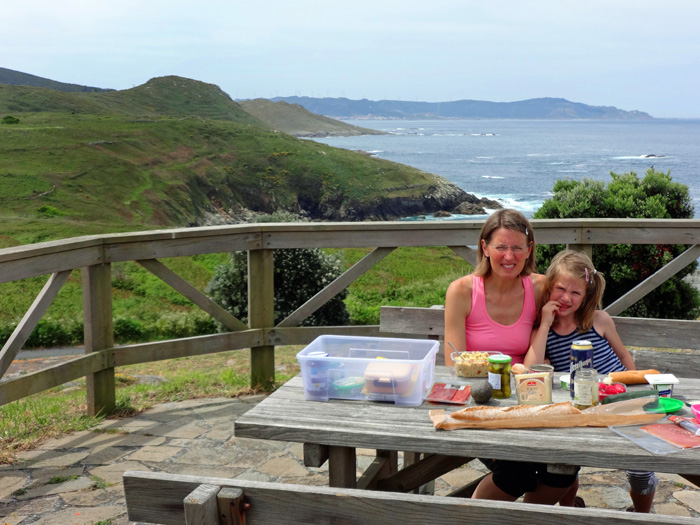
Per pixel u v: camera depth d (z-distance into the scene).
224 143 89.44
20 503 3.03
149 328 13.21
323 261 10.13
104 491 3.16
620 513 1.54
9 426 4.05
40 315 3.79
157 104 192.62
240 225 4.52
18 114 92.06
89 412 4.25
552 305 2.74
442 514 1.61
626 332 3.31
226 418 4.20
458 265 16.73
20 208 52.38
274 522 1.71
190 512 1.65
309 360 2.24
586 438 1.92
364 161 90.06
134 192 65.00
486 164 135.50
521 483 2.26
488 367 2.31
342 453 2.06
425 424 2.04
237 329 4.65
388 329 3.56
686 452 1.81
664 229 4.39
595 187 7.72
